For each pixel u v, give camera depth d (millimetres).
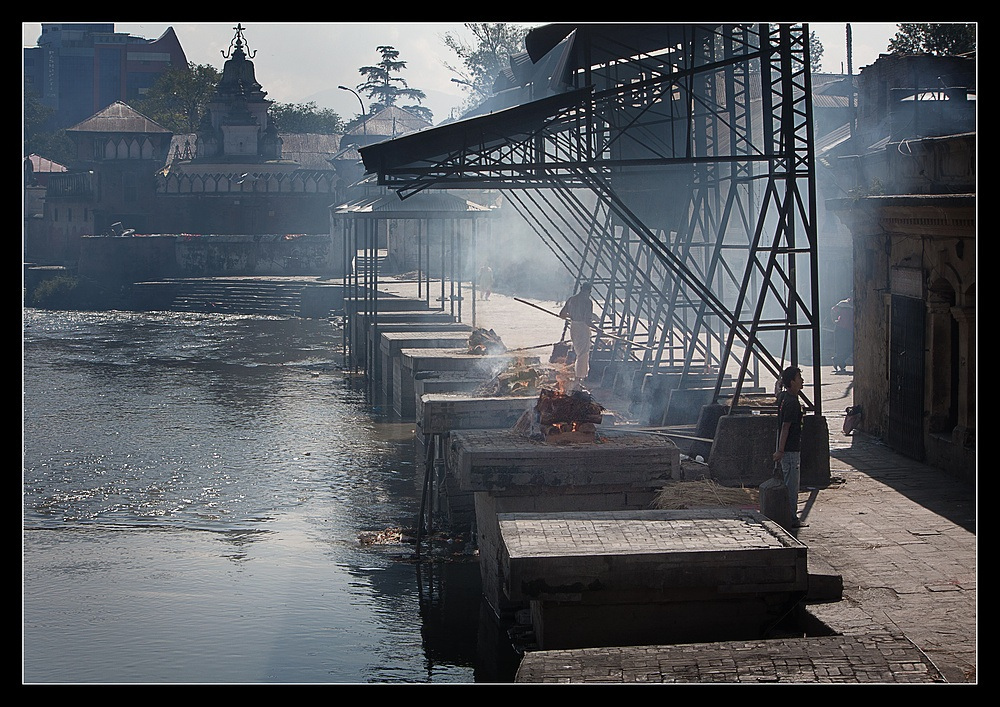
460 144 15617
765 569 9125
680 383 16859
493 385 15320
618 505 11969
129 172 79812
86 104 152500
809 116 14227
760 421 13656
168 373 33812
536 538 9523
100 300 64938
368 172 15867
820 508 12852
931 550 11070
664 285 20188
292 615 11688
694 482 12367
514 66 25188
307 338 44688
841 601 9430
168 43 154375
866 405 17328
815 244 14203
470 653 10680
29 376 33156
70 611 11859
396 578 13031
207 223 78250
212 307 60062
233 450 21203
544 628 9148
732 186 16469
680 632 9203
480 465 11688
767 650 8047
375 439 22109
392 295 41031
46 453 21109
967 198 13258
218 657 10609
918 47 41125
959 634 8789
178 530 15453
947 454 14508
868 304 17141
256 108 81250
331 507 16609
